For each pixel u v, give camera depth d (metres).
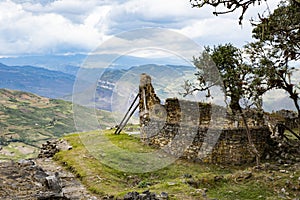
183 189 11.66
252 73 14.27
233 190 12.09
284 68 12.69
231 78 15.70
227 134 17.58
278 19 11.28
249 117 18.31
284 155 17.77
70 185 13.48
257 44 13.04
